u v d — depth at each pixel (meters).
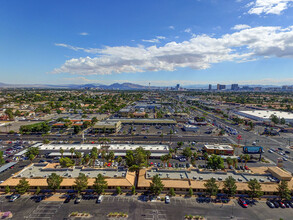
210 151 146.88
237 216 75.06
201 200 85.00
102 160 129.62
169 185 90.19
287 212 77.88
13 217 72.25
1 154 124.81
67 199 83.38
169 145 165.38
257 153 147.75
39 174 96.06
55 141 172.00
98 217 73.19
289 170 118.19
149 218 73.19
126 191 90.12
